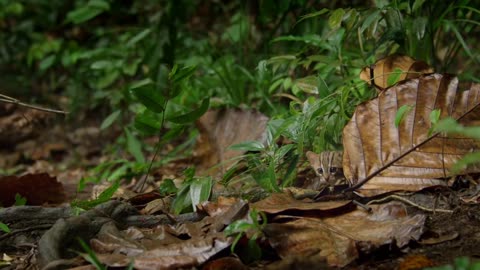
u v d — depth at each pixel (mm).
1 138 7293
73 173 6301
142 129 3648
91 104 7746
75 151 6941
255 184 3621
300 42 5211
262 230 2672
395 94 3234
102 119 7637
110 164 5656
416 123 3201
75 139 7270
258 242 2691
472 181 3236
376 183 3156
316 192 3307
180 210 3238
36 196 4137
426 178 3137
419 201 3104
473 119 3201
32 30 9734
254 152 4203
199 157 4672
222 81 5367
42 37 9375
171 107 5551
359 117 3236
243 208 2826
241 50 5871
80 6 9672
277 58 4414
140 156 5258
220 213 3047
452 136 3180
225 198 3094
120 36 8414
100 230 2961
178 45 6809
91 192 4848
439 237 2771
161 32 6289
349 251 2604
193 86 5809
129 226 3139
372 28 3840
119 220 3139
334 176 3430
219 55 6238
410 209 3059
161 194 3547
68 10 9961
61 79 8281
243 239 2662
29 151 7082
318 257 2568
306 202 3070
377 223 2822
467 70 5430
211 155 4621
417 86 3234
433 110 3143
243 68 5453
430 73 3314
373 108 3236
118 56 7395
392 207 2889
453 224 2910
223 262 2555
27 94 8383
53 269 2668
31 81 8812
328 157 3463
